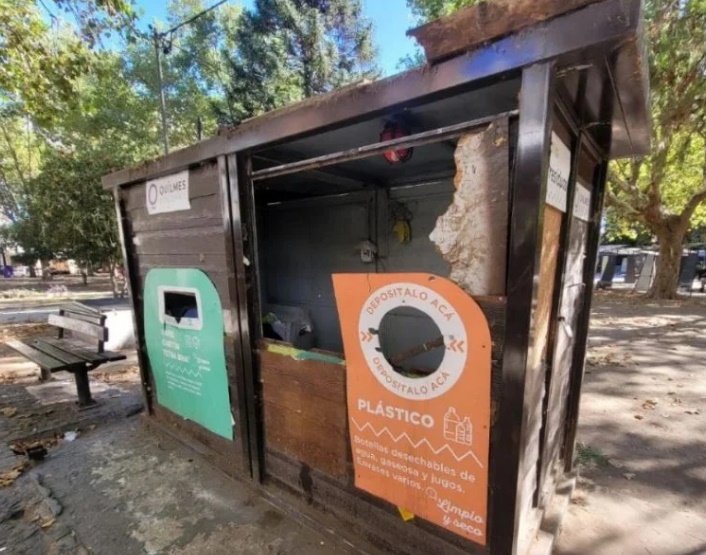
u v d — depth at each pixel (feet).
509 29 3.77
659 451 9.36
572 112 4.97
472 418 4.78
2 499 7.73
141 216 9.70
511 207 4.20
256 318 7.37
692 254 40.34
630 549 6.32
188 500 7.63
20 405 12.82
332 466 6.46
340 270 14.16
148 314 10.04
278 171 6.41
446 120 6.30
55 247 33.22
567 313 6.49
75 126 45.19
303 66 43.75
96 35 18.31
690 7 15.96
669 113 18.89
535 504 6.15
